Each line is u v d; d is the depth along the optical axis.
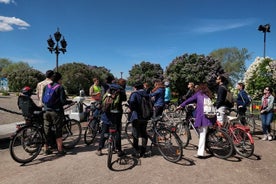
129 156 5.57
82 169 4.75
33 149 5.54
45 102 5.49
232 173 4.68
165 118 8.83
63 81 44.12
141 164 5.06
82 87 45.38
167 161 5.27
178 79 28.94
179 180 4.31
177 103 11.37
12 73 45.44
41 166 4.92
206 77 27.84
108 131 5.51
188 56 30.06
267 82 13.48
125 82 5.59
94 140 7.07
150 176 4.45
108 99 5.32
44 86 6.10
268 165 5.16
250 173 4.70
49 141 5.77
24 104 5.48
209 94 5.52
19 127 5.29
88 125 6.65
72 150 6.07
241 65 43.25
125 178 4.35
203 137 5.44
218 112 6.05
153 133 5.63
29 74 45.44
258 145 6.82
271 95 7.43
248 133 5.61
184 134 6.83
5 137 6.83
